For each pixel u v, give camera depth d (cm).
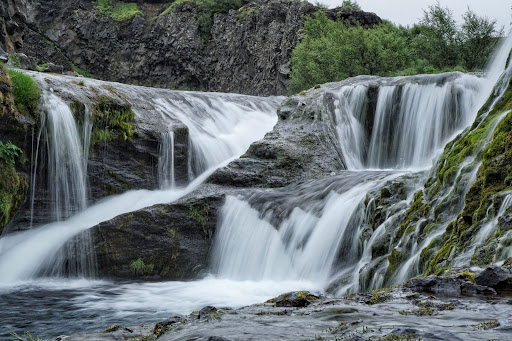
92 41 5762
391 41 3005
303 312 387
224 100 2353
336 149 1742
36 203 1476
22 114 1420
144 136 1720
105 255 1384
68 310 998
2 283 1322
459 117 1650
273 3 4712
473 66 2973
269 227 1389
